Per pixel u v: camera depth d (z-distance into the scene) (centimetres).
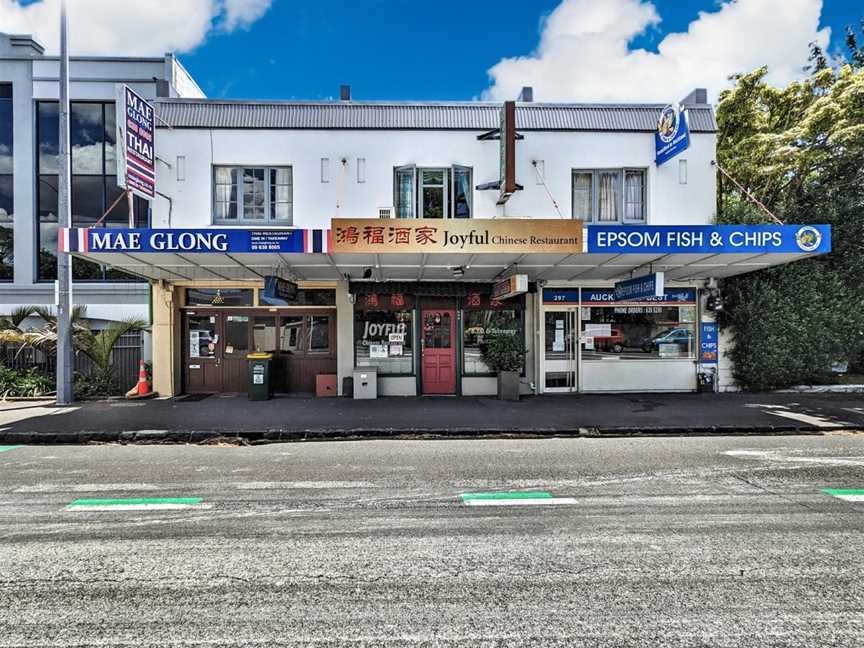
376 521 496
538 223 923
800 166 1366
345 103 1266
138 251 916
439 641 305
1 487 607
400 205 1252
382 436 898
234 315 1338
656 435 911
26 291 1625
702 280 1313
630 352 1316
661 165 1260
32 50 1695
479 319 1307
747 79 1498
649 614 333
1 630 318
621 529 473
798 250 948
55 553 426
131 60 1622
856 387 1305
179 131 1223
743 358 1298
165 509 530
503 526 482
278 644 304
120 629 319
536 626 320
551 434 906
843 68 1368
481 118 1266
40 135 1661
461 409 1083
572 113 1273
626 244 936
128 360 1372
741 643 302
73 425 925
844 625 320
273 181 1252
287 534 465
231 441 862
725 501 549
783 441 851
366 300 1281
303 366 1333
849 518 498
